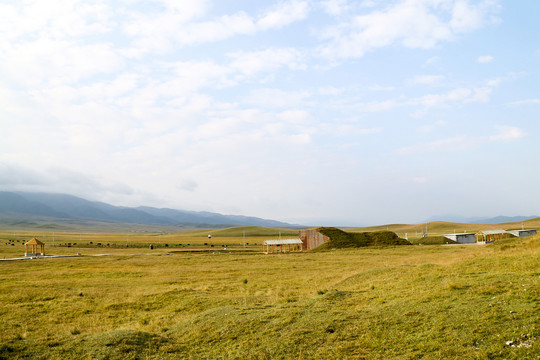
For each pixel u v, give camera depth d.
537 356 13.79
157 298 36.78
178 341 21.38
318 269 57.38
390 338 17.98
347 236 110.81
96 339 20.62
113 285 46.59
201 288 41.97
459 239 115.75
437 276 29.80
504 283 23.25
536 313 17.36
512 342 15.23
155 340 21.00
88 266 70.31
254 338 20.11
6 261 79.19
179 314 30.08
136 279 52.25
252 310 25.64
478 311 19.09
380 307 23.16
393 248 89.44
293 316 22.98
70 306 34.22
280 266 63.47
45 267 68.56
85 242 177.75
